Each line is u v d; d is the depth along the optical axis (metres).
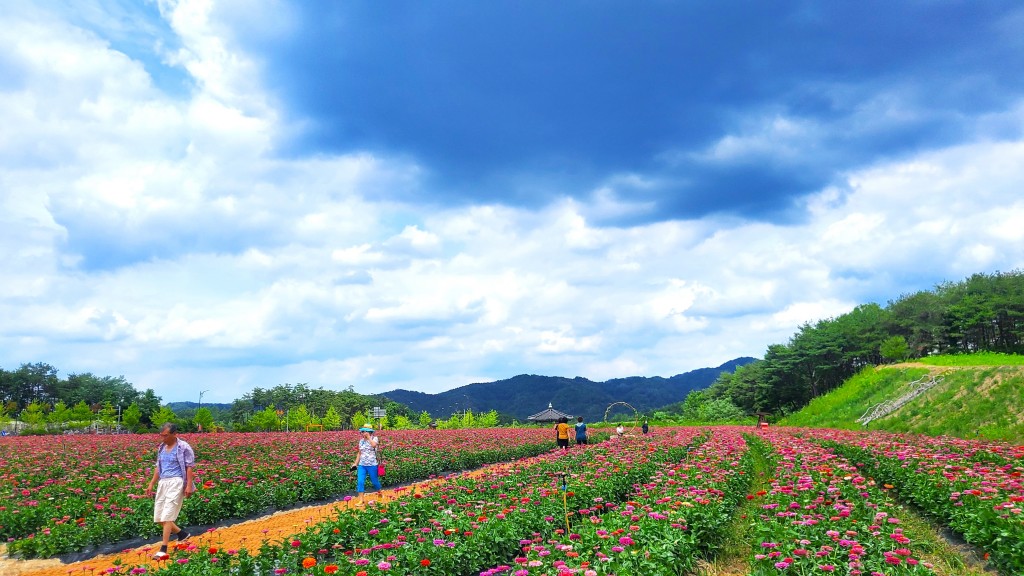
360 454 14.84
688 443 23.83
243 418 108.25
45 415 72.81
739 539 9.12
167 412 67.56
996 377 27.91
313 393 114.81
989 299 63.94
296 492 14.66
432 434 36.25
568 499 10.79
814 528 7.68
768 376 79.81
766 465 18.16
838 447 19.09
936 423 26.78
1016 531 7.44
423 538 8.02
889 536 7.40
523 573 6.50
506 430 46.47
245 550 7.62
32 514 11.20
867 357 79.75
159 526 11.06
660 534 7.70
